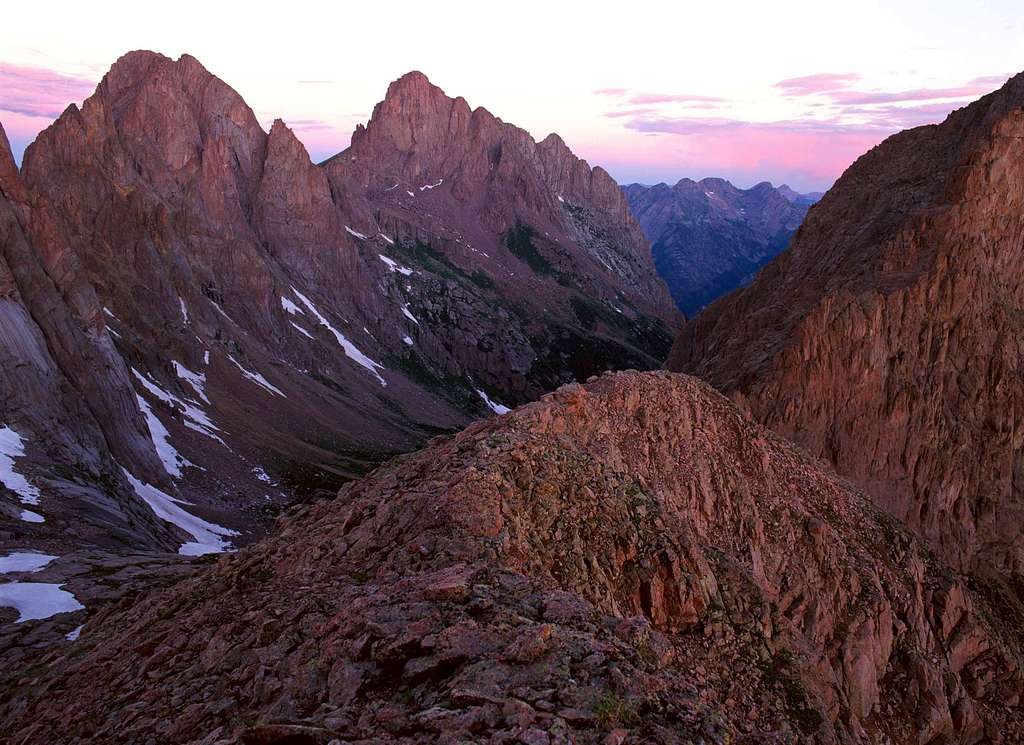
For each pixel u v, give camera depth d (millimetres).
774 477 36719
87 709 16953
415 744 11422
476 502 19047
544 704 11914
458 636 13922
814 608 31500
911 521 60906
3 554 43625
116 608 27438
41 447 62594
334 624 15523
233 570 22375
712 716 12945
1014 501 61688
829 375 61688
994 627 49562
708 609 20969
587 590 18500
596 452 26969
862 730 26000
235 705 14633
